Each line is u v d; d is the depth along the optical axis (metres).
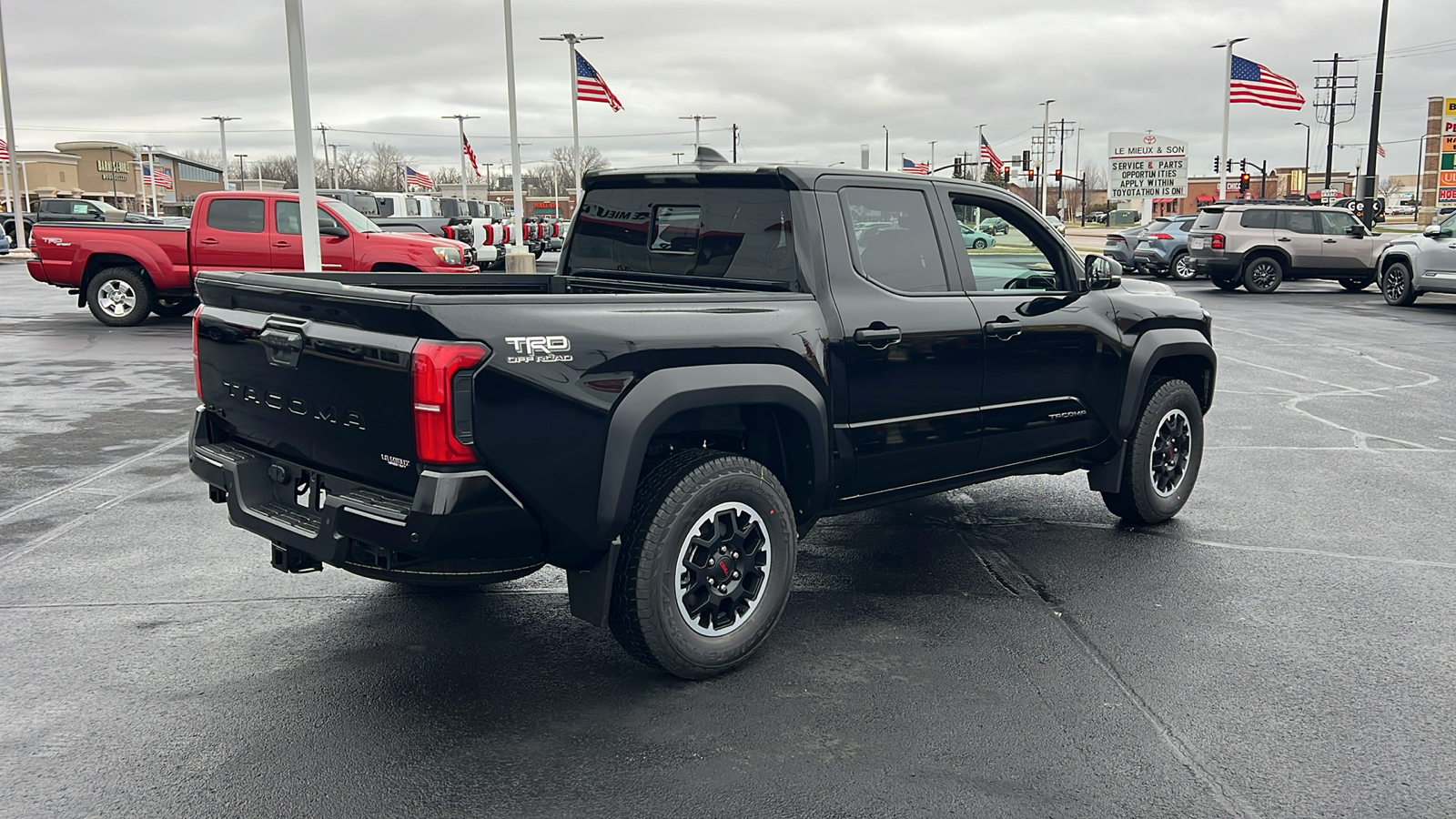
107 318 15.48
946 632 4.57
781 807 3.17
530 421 3.47
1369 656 4.32
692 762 3.43
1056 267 5.46
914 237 4.77
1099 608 4.86
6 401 9.65
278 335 3.85
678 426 4.07
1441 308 19.94
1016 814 3.13
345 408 3.61
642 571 3.81
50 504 6.38
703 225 4.69
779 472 4.49
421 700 3.87
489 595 5.01
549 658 4.27
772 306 4.18
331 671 4.12
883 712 3.80
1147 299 5.92
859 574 5.32
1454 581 5.23
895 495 4.84
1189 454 6.25
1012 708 3.83
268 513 3.94
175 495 6.61
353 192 27.33
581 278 5.27
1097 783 3.32
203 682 4.00
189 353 12.80
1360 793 3.28
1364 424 9.23
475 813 3.12
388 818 3.10
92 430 8.48
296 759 3.43
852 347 4.40
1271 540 5.93
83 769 3.35
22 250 40.44
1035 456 5.40
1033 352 5.18
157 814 3.10
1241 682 4.06
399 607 4.82
